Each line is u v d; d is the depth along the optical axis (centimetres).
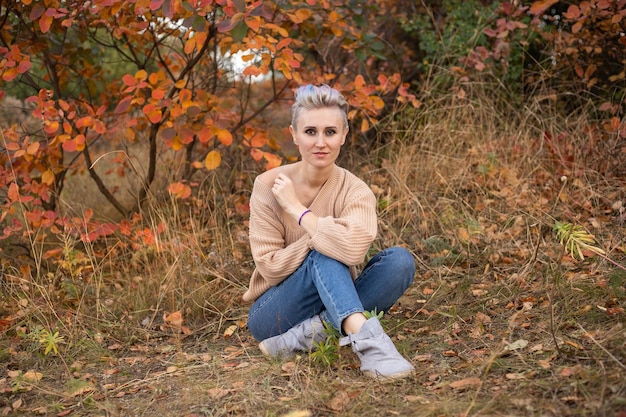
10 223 449
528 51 565
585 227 388
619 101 495
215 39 444
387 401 237
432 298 348
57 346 322
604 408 206
